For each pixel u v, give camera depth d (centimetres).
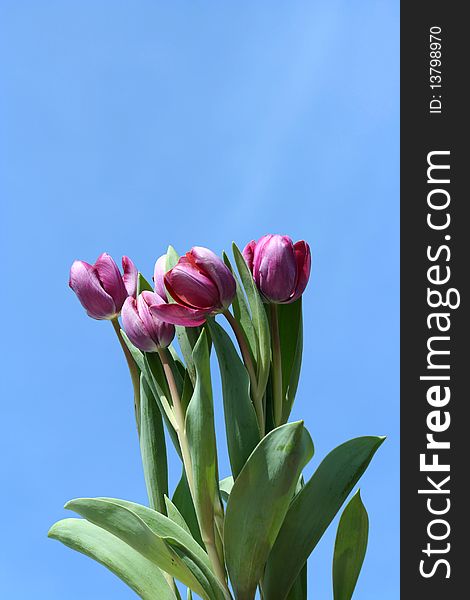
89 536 151
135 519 142
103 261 154
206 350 141
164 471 153
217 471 146
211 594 145
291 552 145
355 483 143
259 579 145
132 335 149
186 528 151
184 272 143
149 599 149
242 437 144
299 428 138
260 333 147
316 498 144
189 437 144
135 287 156
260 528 141
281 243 146
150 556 144
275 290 146
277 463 139
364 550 149
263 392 147
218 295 143
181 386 152
